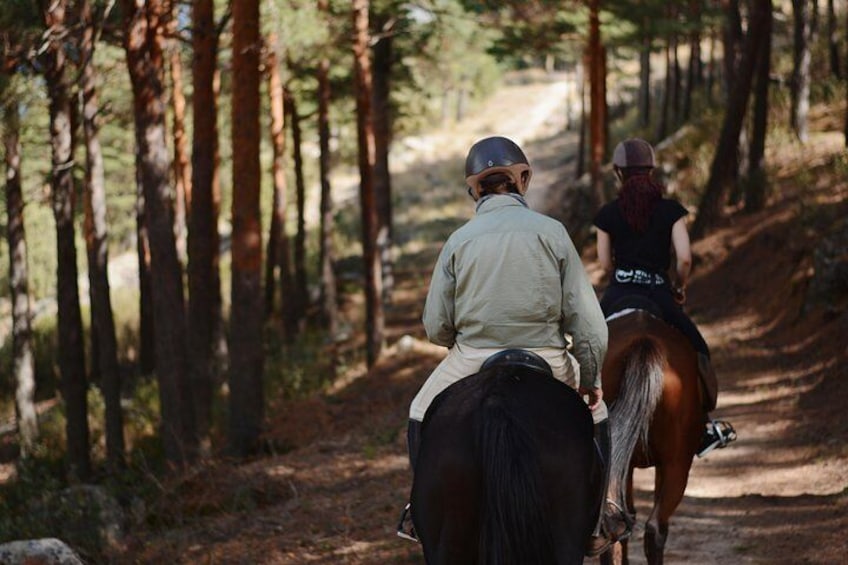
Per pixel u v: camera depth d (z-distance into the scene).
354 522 8.76
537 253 4.24
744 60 22.42
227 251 43.50
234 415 14.51
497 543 3.61
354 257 36.72
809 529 7.80
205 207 15.66
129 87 19.88
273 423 14.82
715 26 27.20
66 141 16.88
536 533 3.62
